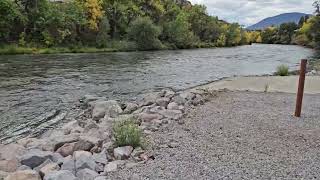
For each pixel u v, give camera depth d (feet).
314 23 334.44
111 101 54.39
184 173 26.03
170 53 230.89
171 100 59.26
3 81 85.40
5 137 41.45
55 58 163.53
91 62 145.59
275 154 30.89
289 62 167.73
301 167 27.68
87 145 31.99
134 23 273.13
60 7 246.27
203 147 32.65
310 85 83.41
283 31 576.20
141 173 25.98
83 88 78.74
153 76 103.60
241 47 390.01
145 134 37.22
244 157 29.89
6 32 203.62
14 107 57.52
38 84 82.48
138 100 65.92
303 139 36.09
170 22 327.26
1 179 24.30
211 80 98.07
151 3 339.77
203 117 46.70
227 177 25.35
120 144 32.01
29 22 221.87
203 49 316.40
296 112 47.73
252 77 100.68
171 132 38.52
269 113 49.65
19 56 170.81
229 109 52.90
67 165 26.81
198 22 407.64
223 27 442.50
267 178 25.29
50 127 46.26
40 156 28.22
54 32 225.76
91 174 24.94
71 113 54.19
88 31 254.68
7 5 200.95
